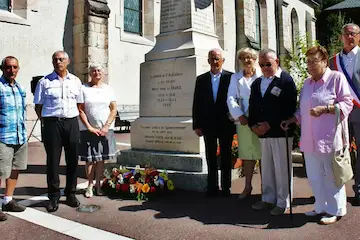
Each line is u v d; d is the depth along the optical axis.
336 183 3.31
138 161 5.46
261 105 3.78
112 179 4.69
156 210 3.95
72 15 11.76
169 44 5.84
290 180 3.62
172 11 5.96
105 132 4.49
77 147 4.18
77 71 11.66
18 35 10.32
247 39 19.05
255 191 4.74
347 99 3.31
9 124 3.78
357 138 3.98
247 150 4.32
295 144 7.27
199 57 5.35
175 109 5.50
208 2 6.23
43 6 10.96
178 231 3.26
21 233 3.27
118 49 12.98
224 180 4.48
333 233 3.11
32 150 8.57
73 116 4.14
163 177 4.63
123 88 13.16
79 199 4.46
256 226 3.36
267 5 22.25
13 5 10.55
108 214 3.83
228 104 4.26
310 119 3.45
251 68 4.34
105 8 11.79
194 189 4.73
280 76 3.77
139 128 5.78
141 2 14.42
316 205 3.53
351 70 4.00
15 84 3.96
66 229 3.36
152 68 5.80
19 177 5.79
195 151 5.11
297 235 3.09
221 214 3.76
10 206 3.91
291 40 25.58
